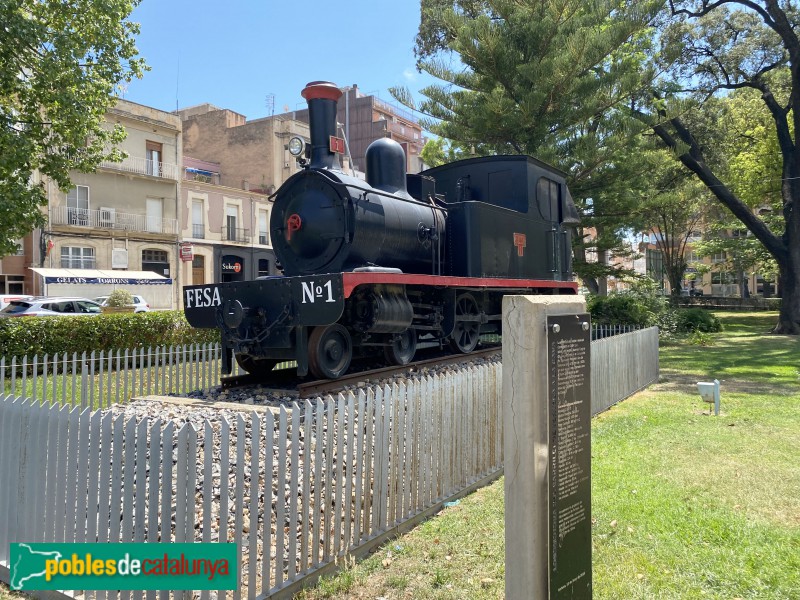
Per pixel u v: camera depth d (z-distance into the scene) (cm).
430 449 471
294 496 348
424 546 407
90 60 1116
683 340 1781
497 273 966
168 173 2903
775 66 2167
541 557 261
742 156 2817
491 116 1625
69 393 855
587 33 1468
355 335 792
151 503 330
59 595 360
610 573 367
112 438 361
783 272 2117
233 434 494
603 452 610
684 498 483
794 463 564
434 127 1802
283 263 834
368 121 4859
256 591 334
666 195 1780
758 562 374
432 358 917
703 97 2292
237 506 327
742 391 957
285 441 344
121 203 2733
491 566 377
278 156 3600
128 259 2742
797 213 2086
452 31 1689
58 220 2520
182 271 2973
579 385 287
